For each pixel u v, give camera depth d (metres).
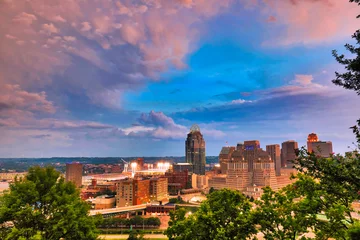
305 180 28.55
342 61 18.50
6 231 36.09
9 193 38.78
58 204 39.56
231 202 38.22
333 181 20.25
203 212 38.94
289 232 31.53
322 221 28.81
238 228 33.31
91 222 41.19
